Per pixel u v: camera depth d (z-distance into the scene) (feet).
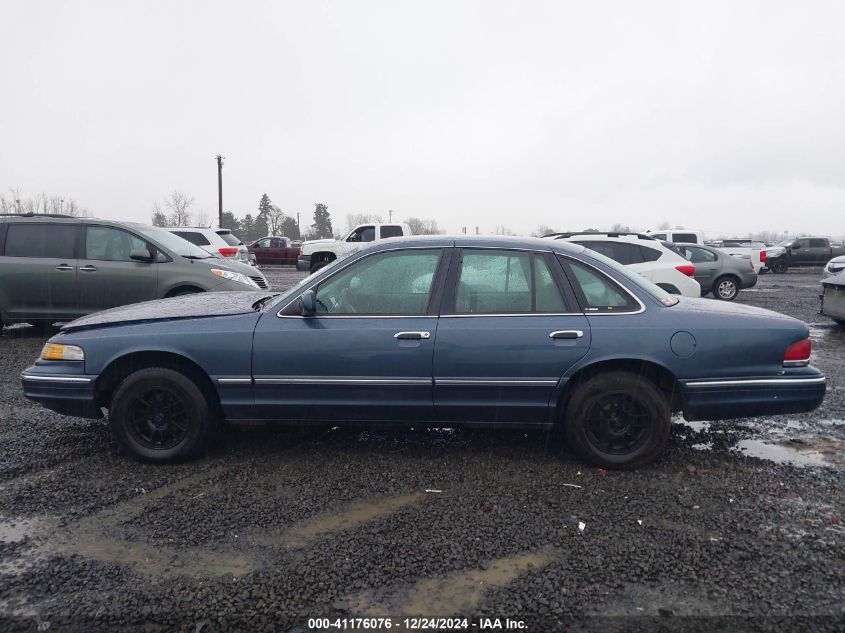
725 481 12.28
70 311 26.37
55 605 8.17
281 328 12.64
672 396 12.71
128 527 10.32
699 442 14.65
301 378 12.60
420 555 9.42
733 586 8.64
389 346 12.42
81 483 12.10
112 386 13.42
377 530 10.19
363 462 13.17
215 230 62.90
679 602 8.28
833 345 28.30
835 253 100.12
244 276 28.17
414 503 11.22
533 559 9.34
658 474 12.60
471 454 13.62
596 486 11.98
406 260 13.03
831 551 9.59
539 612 8.05
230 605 8.18
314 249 67.15
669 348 12.27
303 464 13.07
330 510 10.94
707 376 12.33
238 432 15.07
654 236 66.08
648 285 13.47
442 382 12.46
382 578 8.81
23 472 12.63
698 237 65.62
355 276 13.02
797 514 10.85
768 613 8.04
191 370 13.12
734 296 50.55
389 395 12.62
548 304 12.65
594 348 12.28
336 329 12.55
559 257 12.92
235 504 11.18
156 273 26.18
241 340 12.62
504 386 12.44
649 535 10.06
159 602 8.23
